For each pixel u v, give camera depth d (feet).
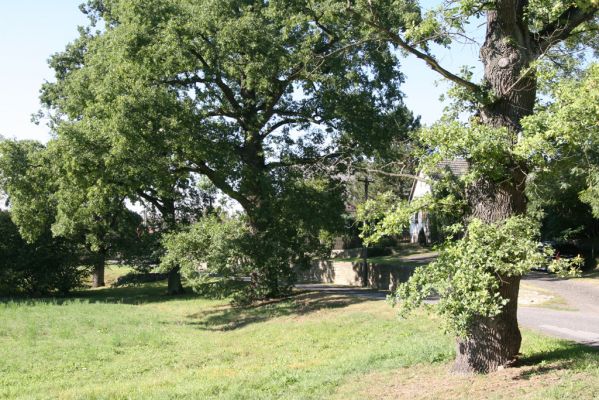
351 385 33.14
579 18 30.91
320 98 82.28
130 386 41.39
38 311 90.68
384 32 31.81
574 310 60.39
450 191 31.91
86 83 87.66
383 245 174.91
